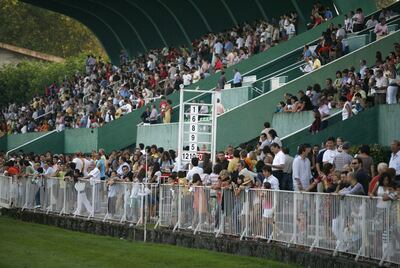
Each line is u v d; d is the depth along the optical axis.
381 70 50.34
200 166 47.75
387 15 66.19
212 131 51.47
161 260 35.12
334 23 68.88
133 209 44.66
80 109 91.81
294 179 37.88
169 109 68.69
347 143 38.69
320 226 33.00
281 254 34.25
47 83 134.38
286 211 34.84
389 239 29.42
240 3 84.88
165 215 42.69
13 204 57.88
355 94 50.50
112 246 40.34
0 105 134.00
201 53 82.75
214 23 89.94
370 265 29.69
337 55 62.06
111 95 89.00
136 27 102.75
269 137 47.00
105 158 57.19
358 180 33.09
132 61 99.44
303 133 50.12
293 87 59.75
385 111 48.28
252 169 41.72
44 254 36.94
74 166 51.75
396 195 29.91
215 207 39.06
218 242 37.94
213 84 72.75
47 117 98.75
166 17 97.44
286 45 70.81
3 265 33.47
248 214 37.03
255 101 59.88
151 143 69.19
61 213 51.38
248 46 77.06
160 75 83.50
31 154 64.25
